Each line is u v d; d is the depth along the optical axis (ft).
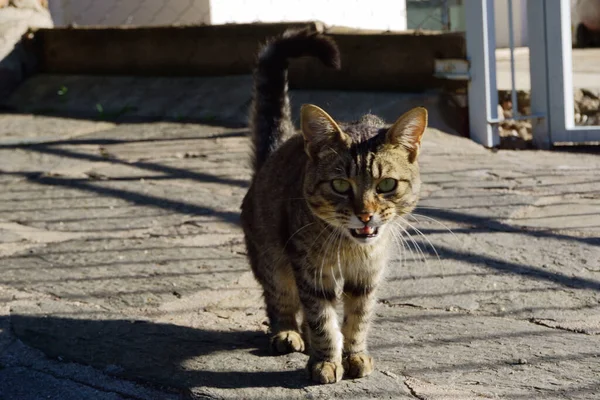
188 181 7.75
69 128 9.64
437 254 6.51
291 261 5.50
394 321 5.84
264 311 6.02
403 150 5.48
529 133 9.43
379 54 9.59
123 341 5.70
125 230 6.98
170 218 7.15
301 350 5.64
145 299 6.11
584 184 7.48
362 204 5.38
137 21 12.50
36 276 6.38
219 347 5.65
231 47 10.41
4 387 5.39
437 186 7.52
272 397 5.25
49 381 5.42
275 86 6.20
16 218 7.22
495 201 7.20
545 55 8.70
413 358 5.50
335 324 5.46
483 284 6.16
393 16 12.61
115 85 10.93
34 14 11.80
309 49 6.17
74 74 11.48
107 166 8.10
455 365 5.44
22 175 7.95
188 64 10.75
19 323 5.87
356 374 5.38
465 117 9.12
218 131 9.20
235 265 6.48
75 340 5.71
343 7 12.21
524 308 5.91
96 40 11.28
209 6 11.71
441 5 11.85
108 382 5.39
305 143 5.48
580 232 6.69
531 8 8.70
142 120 9.88
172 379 5.39
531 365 5.41
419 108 5.43
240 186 7.64
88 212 7.28
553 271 6.25
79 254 6.64
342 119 9.02
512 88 8.95
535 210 7.06
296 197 5.56
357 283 5.52
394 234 5.60
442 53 9.08
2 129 9.71
